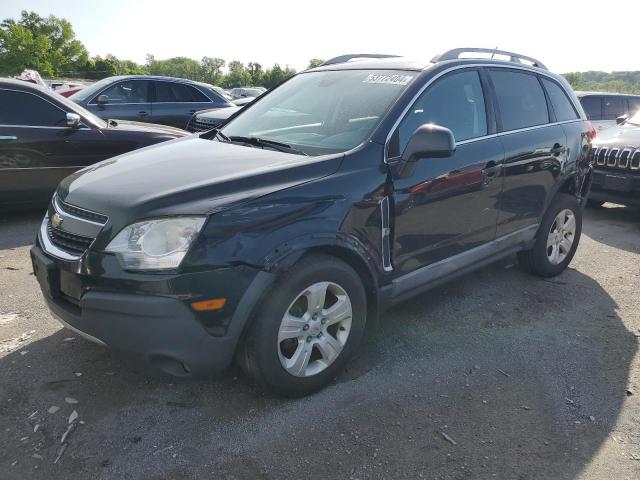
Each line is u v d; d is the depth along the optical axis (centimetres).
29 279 441
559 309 416
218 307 247
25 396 285
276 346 269
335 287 289
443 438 264
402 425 272
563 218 475
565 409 290
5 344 336
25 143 594
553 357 344
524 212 425
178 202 253
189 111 1023
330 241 279
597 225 693
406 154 310
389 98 338
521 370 327
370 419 275
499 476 240
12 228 593
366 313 316
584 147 482
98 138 641
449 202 349
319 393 296
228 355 258
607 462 251
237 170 284
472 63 389
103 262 249
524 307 418
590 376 323
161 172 290
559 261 481
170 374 259
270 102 408
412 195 322
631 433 272
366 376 314
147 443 253
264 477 235
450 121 358
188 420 270
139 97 986
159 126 736
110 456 245
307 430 265
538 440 265
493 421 278
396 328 375
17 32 6300
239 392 294
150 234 245
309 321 283
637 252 574
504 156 388
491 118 390
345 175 293
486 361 336
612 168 676
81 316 259
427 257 346
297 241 265
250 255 252
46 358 321
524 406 291
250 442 256
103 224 258
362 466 243
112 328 248
